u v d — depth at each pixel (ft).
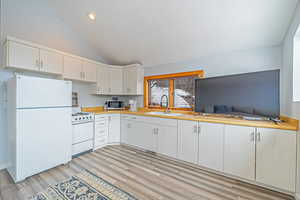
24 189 5.75
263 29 6.53
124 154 9.38
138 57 11.30
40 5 8.47
